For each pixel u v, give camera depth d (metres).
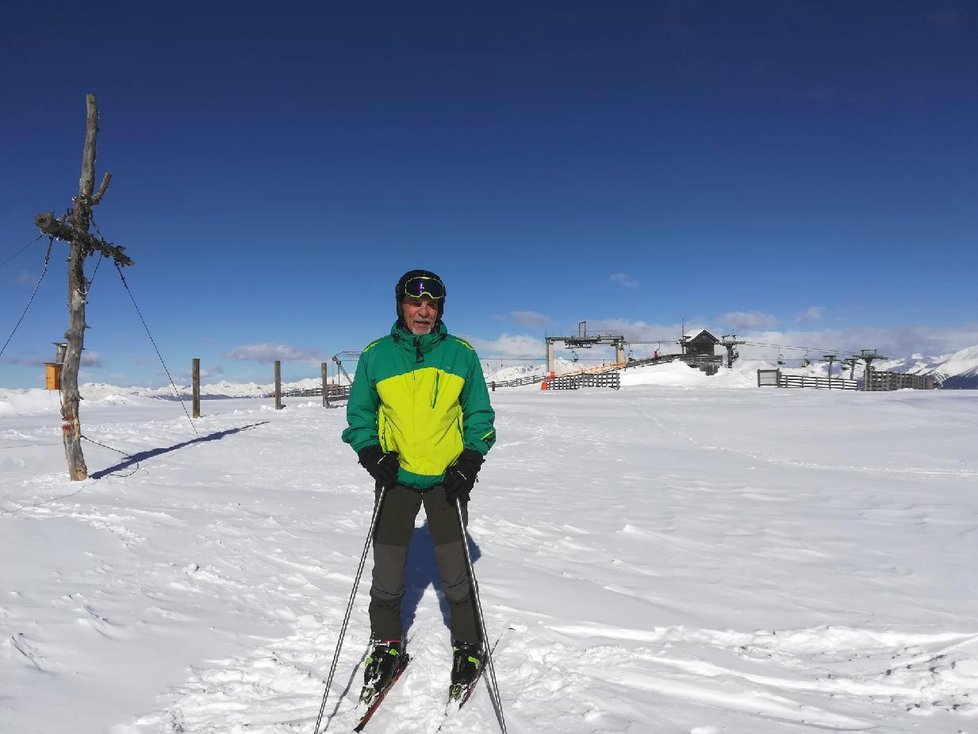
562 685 2.86
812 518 6.77
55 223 6.49
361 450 3.02
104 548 4.40
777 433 16.56
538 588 4.22
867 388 48.66
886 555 5.35
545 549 5.36
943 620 3.84
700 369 64.31
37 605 3.30
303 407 21.77
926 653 3.32
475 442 3.06
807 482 9.36
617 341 65.88
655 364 62.50
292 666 2.97
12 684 2.55
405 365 3.05
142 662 2.88
